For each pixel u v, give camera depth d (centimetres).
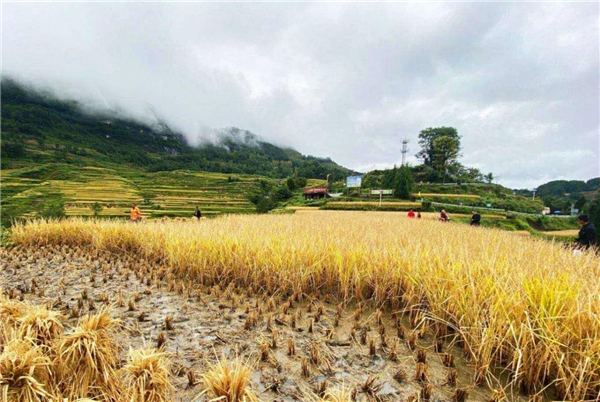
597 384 233
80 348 201
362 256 493
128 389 198
